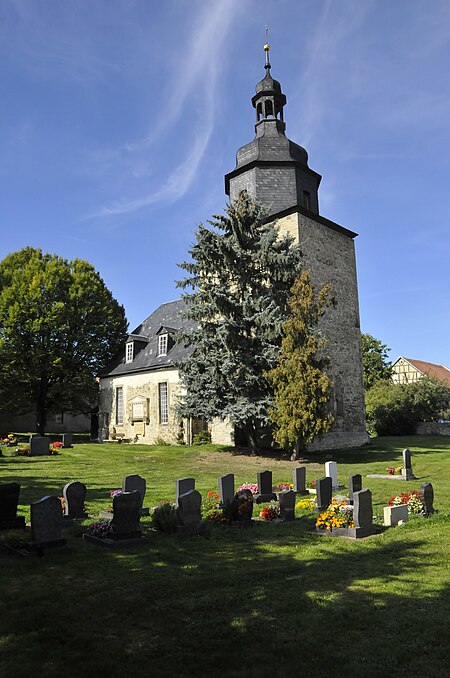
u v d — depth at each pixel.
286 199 29.41
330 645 5.07
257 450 24.69
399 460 23.23
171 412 32.00
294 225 28.45
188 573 7.34
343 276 31.45
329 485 12.67
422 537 9.46
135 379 35.22
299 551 8.68
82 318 36.38
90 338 36.97
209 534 9.75
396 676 4.49
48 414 37.97
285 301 24.36
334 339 29.72
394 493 14.62
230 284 25.91
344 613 5.87
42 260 37.03
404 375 63.09
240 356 23.05
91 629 5.40
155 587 6.69
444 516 11.19
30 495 13.59
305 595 6.46
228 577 7.16
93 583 6.81
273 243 24.59
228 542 9.26
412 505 11.66
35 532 8.12
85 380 36.16
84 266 37.69
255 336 24.09
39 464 20.38
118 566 7.59
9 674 4.46
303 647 5.02
